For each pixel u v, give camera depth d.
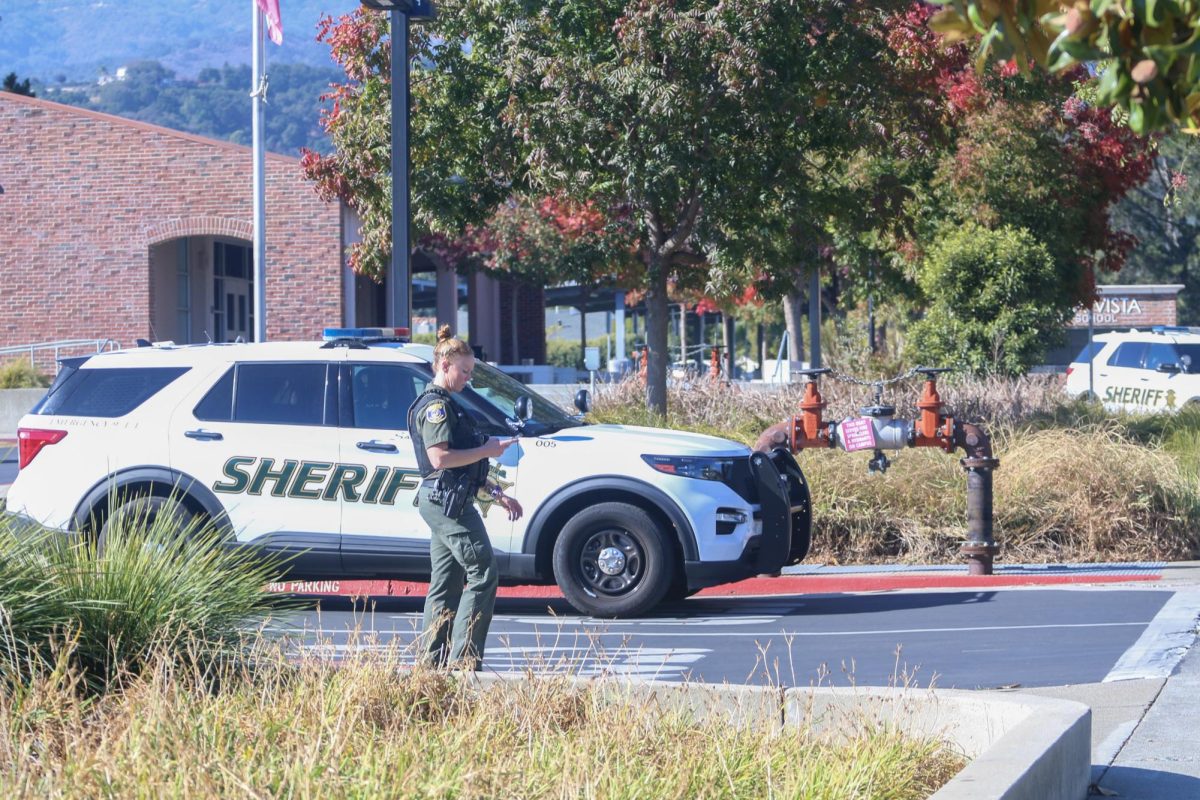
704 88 28.80
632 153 29.03
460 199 32.44
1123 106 5.64
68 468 19.81
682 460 19.03
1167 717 13.34
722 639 17.94
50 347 54.81
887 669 15.82
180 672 10.77
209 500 19.48
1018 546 24.81
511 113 29.88
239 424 19.72
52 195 56.94
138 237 56.56
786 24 27.97
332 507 19.33
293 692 10.29
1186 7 5.25
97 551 12.51
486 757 9.08
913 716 10.86
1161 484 25.28
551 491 19.14
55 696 9.76
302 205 55.03
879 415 22.38
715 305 83.31
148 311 56.66
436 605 14.17
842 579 22.53
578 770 8.47
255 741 9.06
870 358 47.91
